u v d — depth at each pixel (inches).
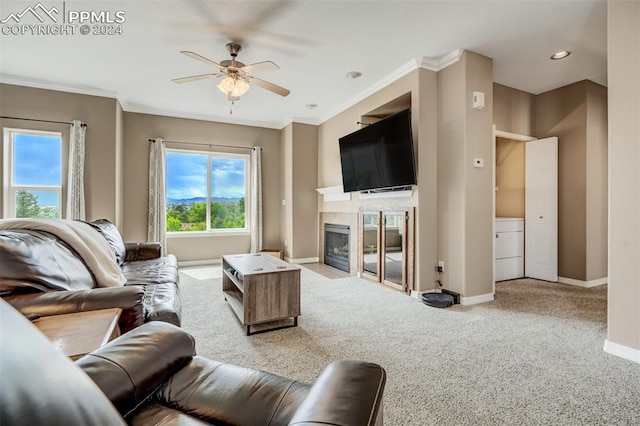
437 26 108.3
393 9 98.6
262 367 76.5
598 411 59.9
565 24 107.1
